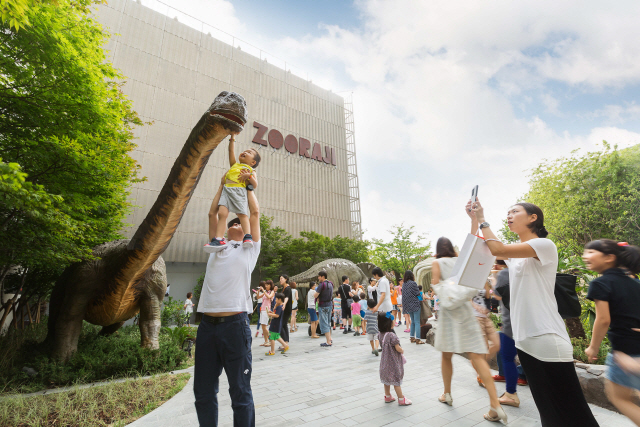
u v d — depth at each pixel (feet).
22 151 16.65
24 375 16.63
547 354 7.18
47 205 13.92
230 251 7.80
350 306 37.45
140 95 72.79
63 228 16.02
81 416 11.80
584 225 47.83
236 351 7.24
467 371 17.53
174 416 12.13
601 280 8.07
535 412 11.43
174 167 11.82
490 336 12.77
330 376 17.61
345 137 118.42
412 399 13.25
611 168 46.78
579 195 49.73
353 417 11.59
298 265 84.28
